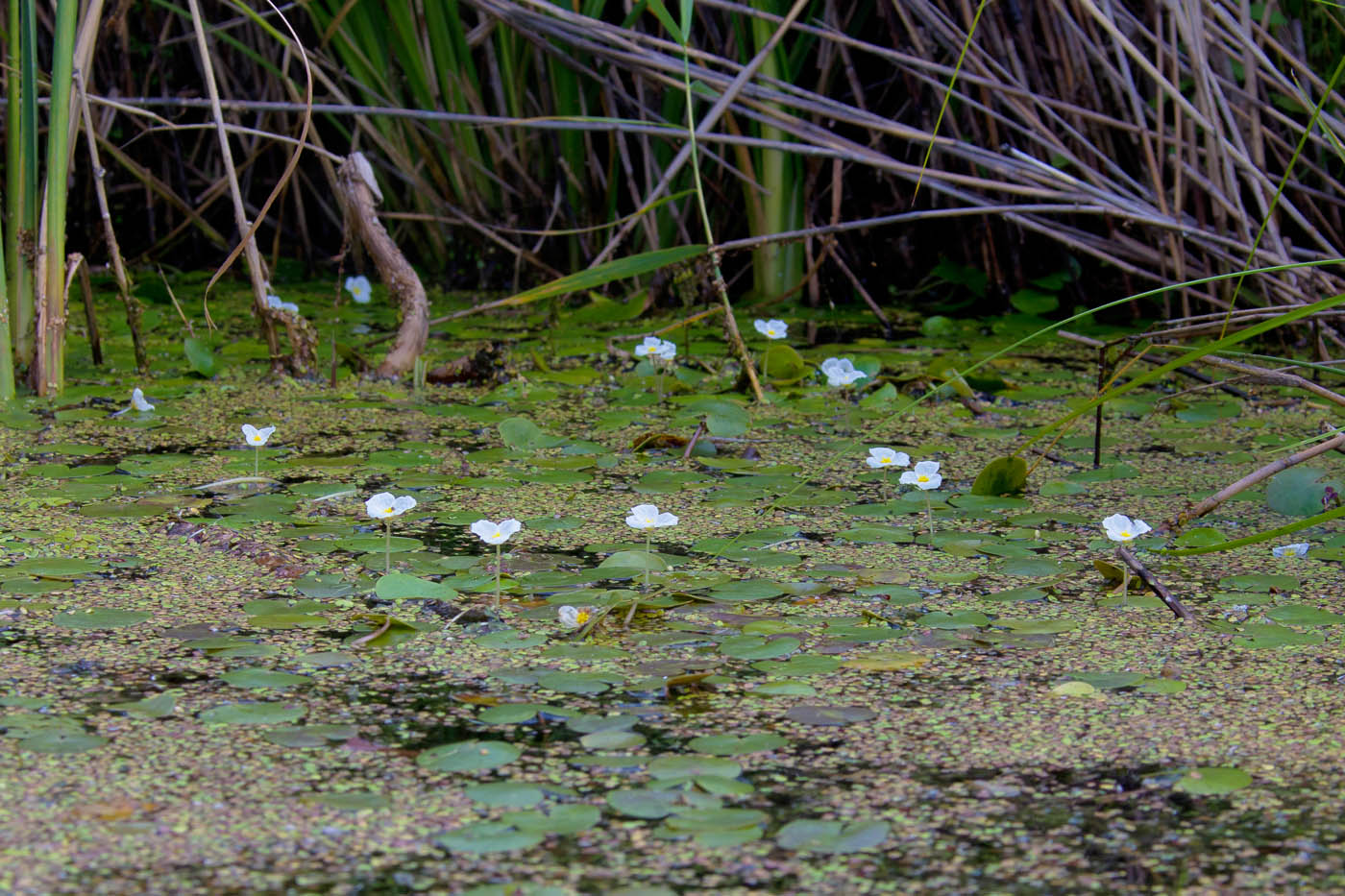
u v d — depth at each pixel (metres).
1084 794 4.18
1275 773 4.20
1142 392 5.02
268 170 7.55
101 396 4.96
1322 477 4.59
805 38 5.93
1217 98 5.12
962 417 4.91
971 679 4.30
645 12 6.42
